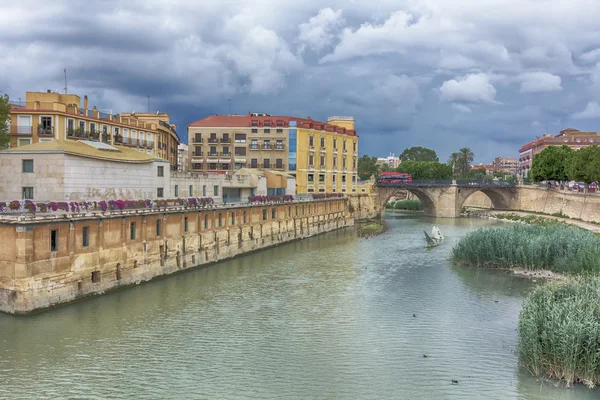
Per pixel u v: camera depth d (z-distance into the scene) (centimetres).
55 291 4144
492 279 5675
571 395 2803
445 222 12812
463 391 2877
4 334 3619
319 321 4119
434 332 3853
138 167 6112
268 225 8369
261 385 2953
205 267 6362
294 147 11450
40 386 2898
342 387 2936
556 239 6081
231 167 11494
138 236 5206
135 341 3603
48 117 7062
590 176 10956
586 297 3325
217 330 3872
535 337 3038
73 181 5050
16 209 4162
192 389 2895
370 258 7175
